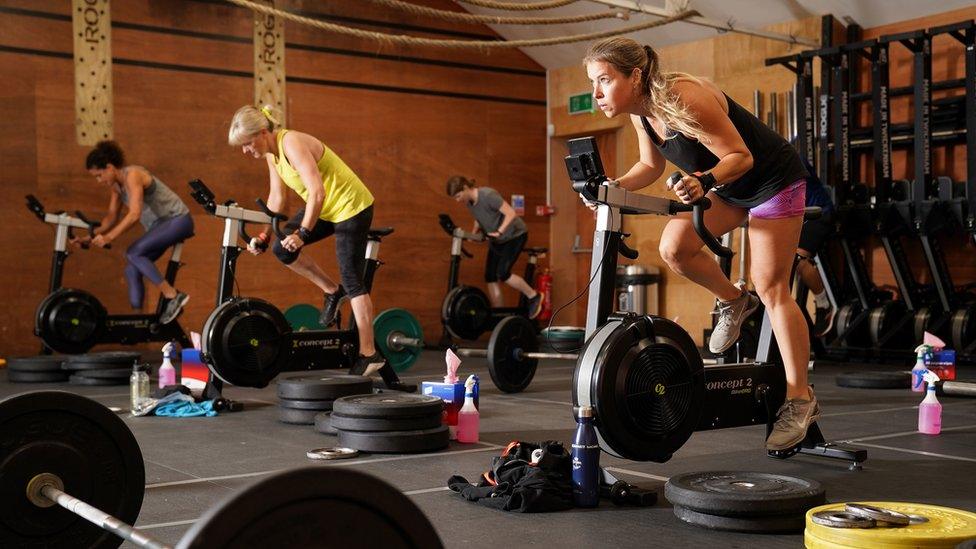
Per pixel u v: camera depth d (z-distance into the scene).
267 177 8.87
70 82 8.00
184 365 5.08
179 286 8.46
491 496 2.73
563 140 10.70
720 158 2.64
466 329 8.46
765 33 8.26
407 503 1.33
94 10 8.08
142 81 8.30
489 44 7.17
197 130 8.55
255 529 1.22
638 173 2.93
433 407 3.72
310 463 3.40
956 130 7.34
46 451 1.92
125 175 6.81
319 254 9.09
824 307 7.36
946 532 2.02
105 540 2.00
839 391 5.51
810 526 2.16
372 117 9.52
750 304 3.07
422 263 9.83
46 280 7.90
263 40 8.88
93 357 6.05
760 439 3.86
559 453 2.86
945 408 4.79
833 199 7.57
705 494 2.45
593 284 2.77
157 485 3.05
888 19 7.99
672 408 2.75
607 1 7.07
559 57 10.34
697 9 8.61
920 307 7.28
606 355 2.64
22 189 7.81
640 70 2.58
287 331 4.85
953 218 7.00
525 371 5.56
